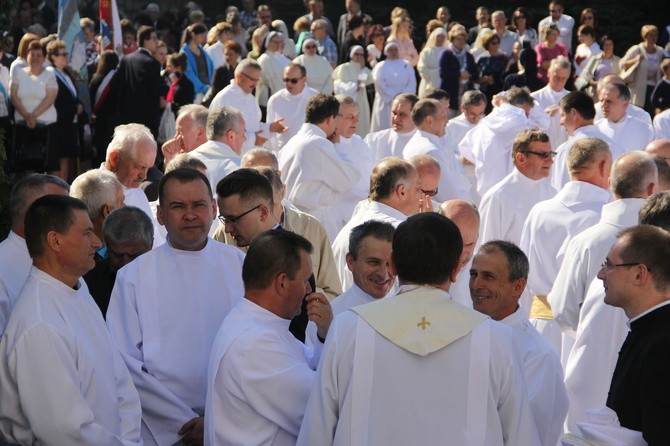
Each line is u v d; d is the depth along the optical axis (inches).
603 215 483.5
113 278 434.9
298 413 332.5
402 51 1430.9
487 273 371.9
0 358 337.4
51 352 331.9
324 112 719.7
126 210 432.5
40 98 1021.2
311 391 313.0
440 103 781.3
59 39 1079.6
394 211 510.6
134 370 379.9
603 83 885.8
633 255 340.2
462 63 1405.0
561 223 541.6
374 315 306.3
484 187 879.1
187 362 387.9
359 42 1464.1
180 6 1865.2
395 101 897.5
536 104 966.4
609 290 346.3
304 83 1064.2
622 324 448.5
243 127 663.1
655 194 433.1
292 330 408.2
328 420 307.1
